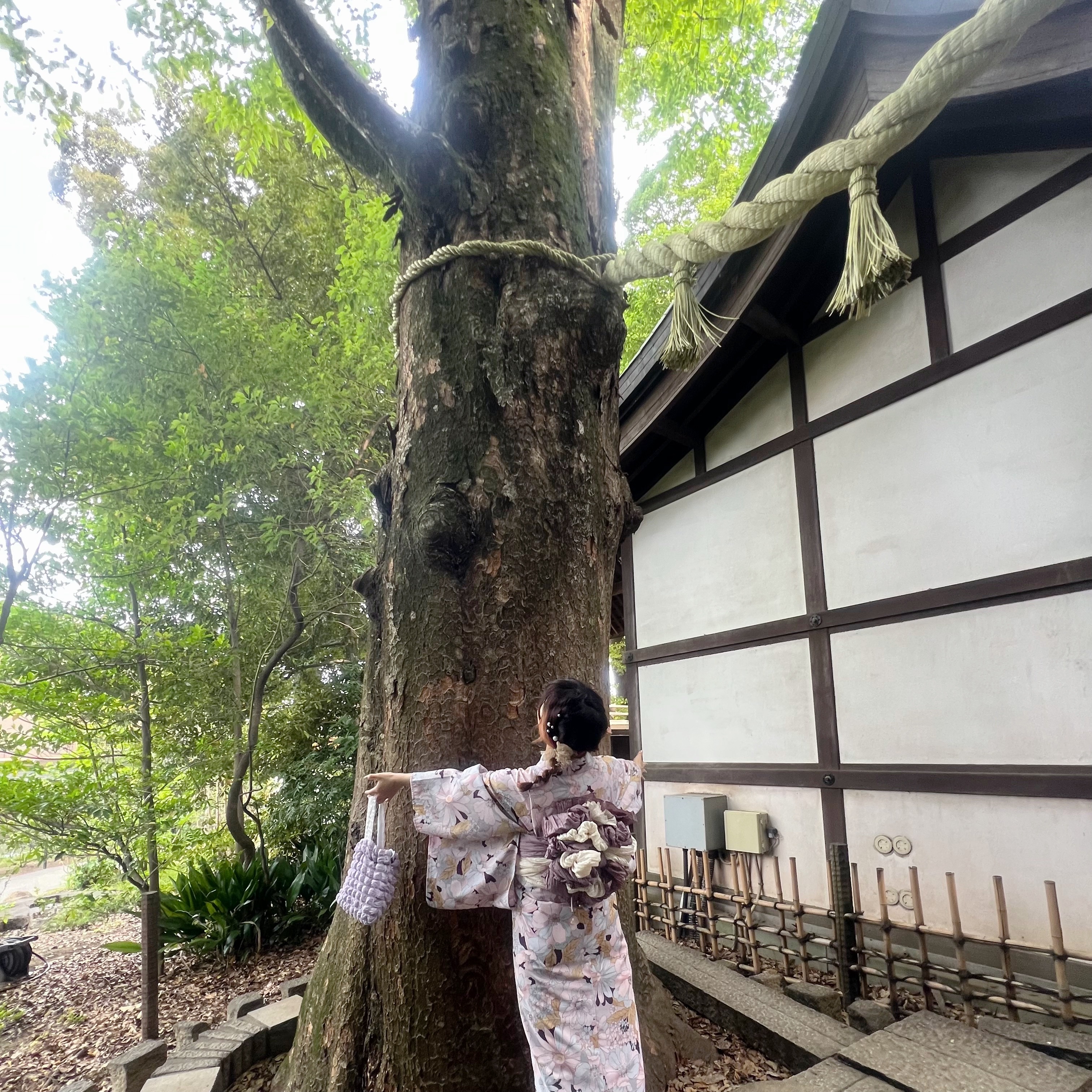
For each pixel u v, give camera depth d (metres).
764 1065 2.66
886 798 3.70
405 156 2.44
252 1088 2.73
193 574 6.28
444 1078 2.02
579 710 1.86
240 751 6.42
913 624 3.66
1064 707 3.05
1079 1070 2.23
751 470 4.75
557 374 2.45
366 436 6.39
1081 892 2.92
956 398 3.58
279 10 2.12
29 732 6.01
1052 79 2.69
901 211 3.95
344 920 2.44
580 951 1.78
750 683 4.57
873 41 3.11
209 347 5.34
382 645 2.52
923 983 2.96
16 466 4.23
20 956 6.17
